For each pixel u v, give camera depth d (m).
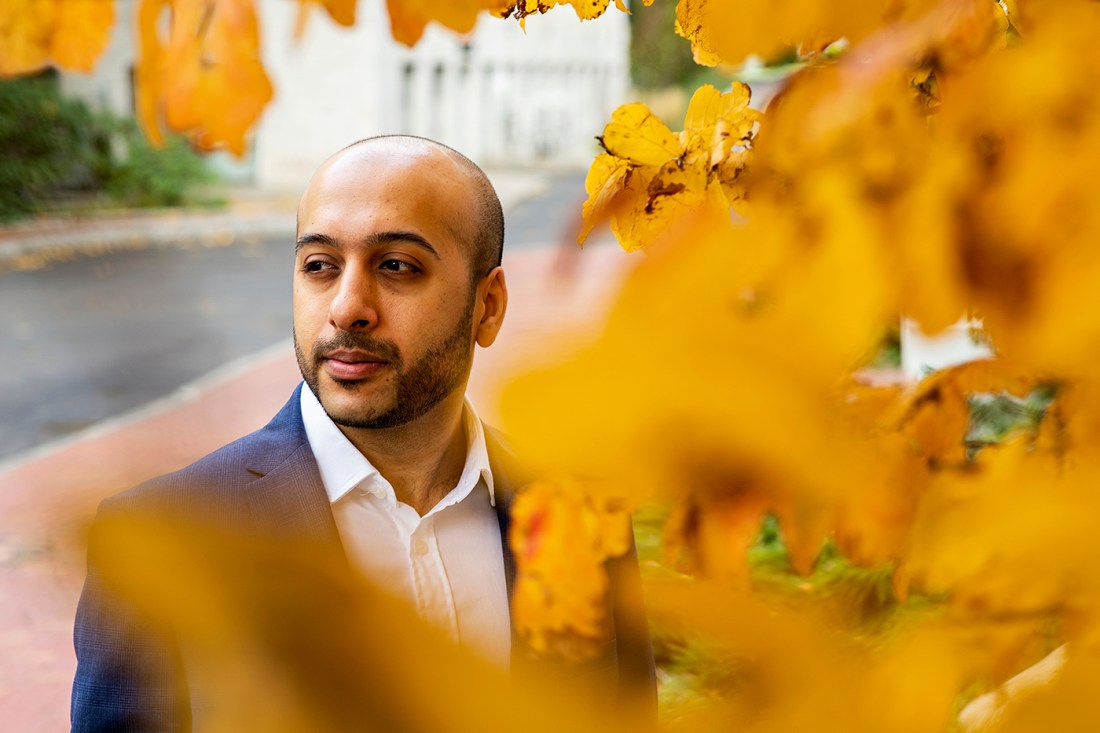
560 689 0.20
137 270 12.21
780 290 0.20
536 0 0.36
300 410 1.28
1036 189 0.21
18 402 9.30
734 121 0.29
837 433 0.20
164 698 0.89
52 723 3.85
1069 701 0.22
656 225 0.31
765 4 0.26
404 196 0.89
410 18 0.36
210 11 0.36
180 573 0.18
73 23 0.37
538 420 0.18
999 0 0.24
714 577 0.22
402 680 0.19
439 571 1.24
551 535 0.24
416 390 0.90
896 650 0.23
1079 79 0.22
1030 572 0.24
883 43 0.24
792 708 0.22
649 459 0.19
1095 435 0.24
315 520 1.19
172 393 9.48
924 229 0.21
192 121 0.37
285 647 0.18
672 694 0.22
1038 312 0.21
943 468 0.30
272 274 14.53
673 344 0.18
